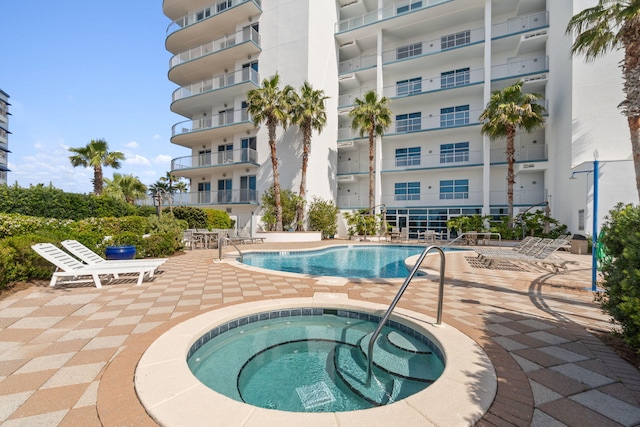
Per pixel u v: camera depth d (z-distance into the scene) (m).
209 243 14.21
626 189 11.10
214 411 1.86
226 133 22.61
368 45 23.42
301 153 20.22
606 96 12.70
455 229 17.48
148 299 4.63
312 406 2.41
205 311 4.03
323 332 3.92
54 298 4.61
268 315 4.21
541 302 4.61
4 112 45.72
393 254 13.30
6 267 4.94
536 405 1.97
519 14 18.98
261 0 21.38
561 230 13.84
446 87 20.42
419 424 1.75
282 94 18.67
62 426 1.75
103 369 2.45
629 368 2.51
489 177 18.17
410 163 21.83
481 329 3.41
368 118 19.31
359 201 23.30
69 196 11.82
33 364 2.52
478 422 1.80
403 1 22.33
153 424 1.77
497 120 15.76
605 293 3.02
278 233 17.62
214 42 22.75
